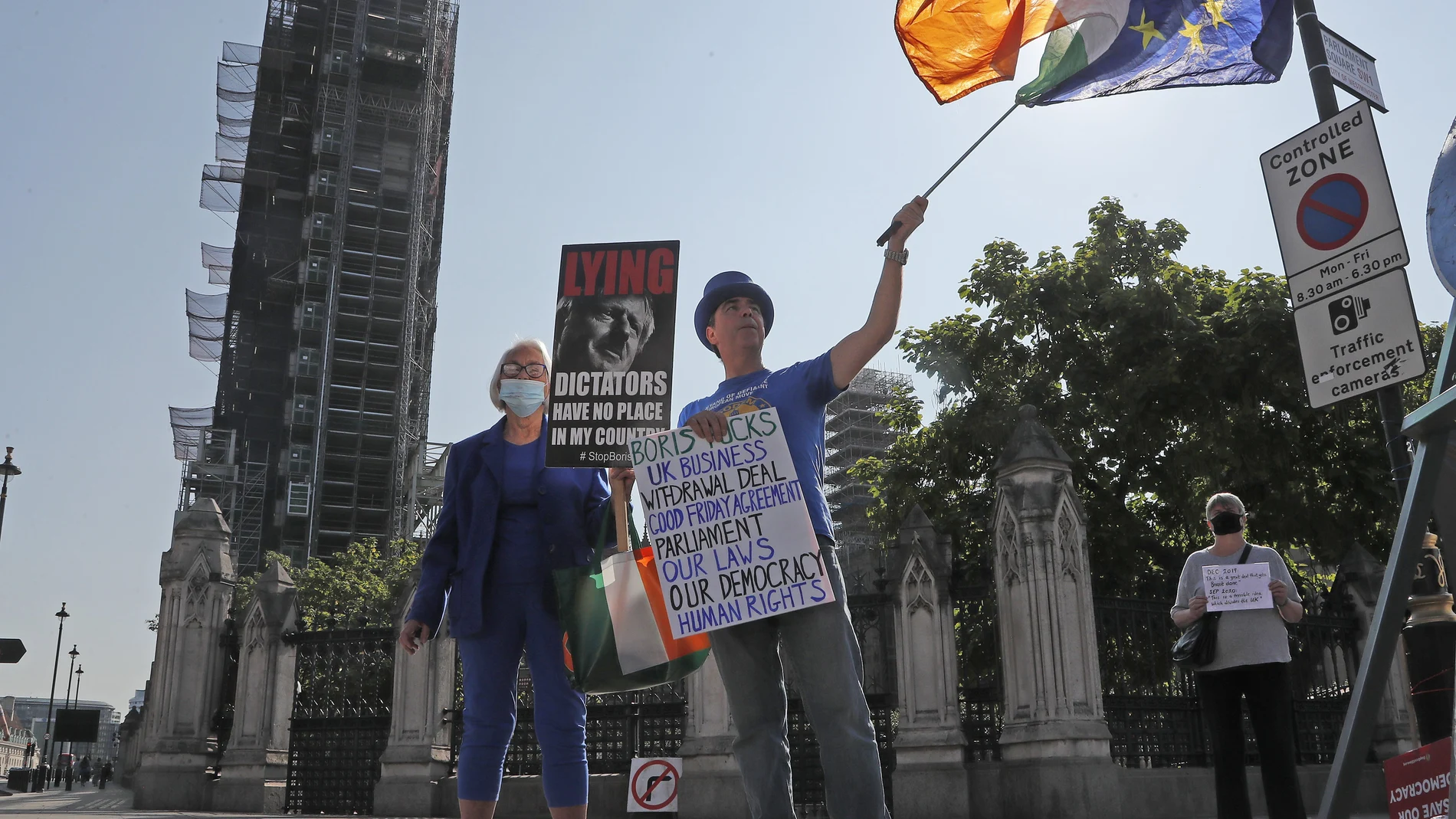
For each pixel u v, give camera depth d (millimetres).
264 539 82625
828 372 4191
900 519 21750
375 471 84750
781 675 4180
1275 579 6406
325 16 90938
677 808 12070
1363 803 13133
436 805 13539
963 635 17312
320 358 84812
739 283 4617
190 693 15109
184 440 87062
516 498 5078
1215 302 21406
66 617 66000
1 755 105625
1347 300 5230
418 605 5023
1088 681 11703
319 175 87625
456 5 98438
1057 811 11141
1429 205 3541
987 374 21625
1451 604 6184
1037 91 5391
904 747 12094
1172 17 5500
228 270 89750
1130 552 19875
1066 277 21734
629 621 4570
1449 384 3609
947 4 5438
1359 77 6520
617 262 4941
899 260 4137
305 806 14242
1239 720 6473
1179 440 20406
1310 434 19922
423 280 95125
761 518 4066
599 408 4777
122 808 15680
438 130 97500
